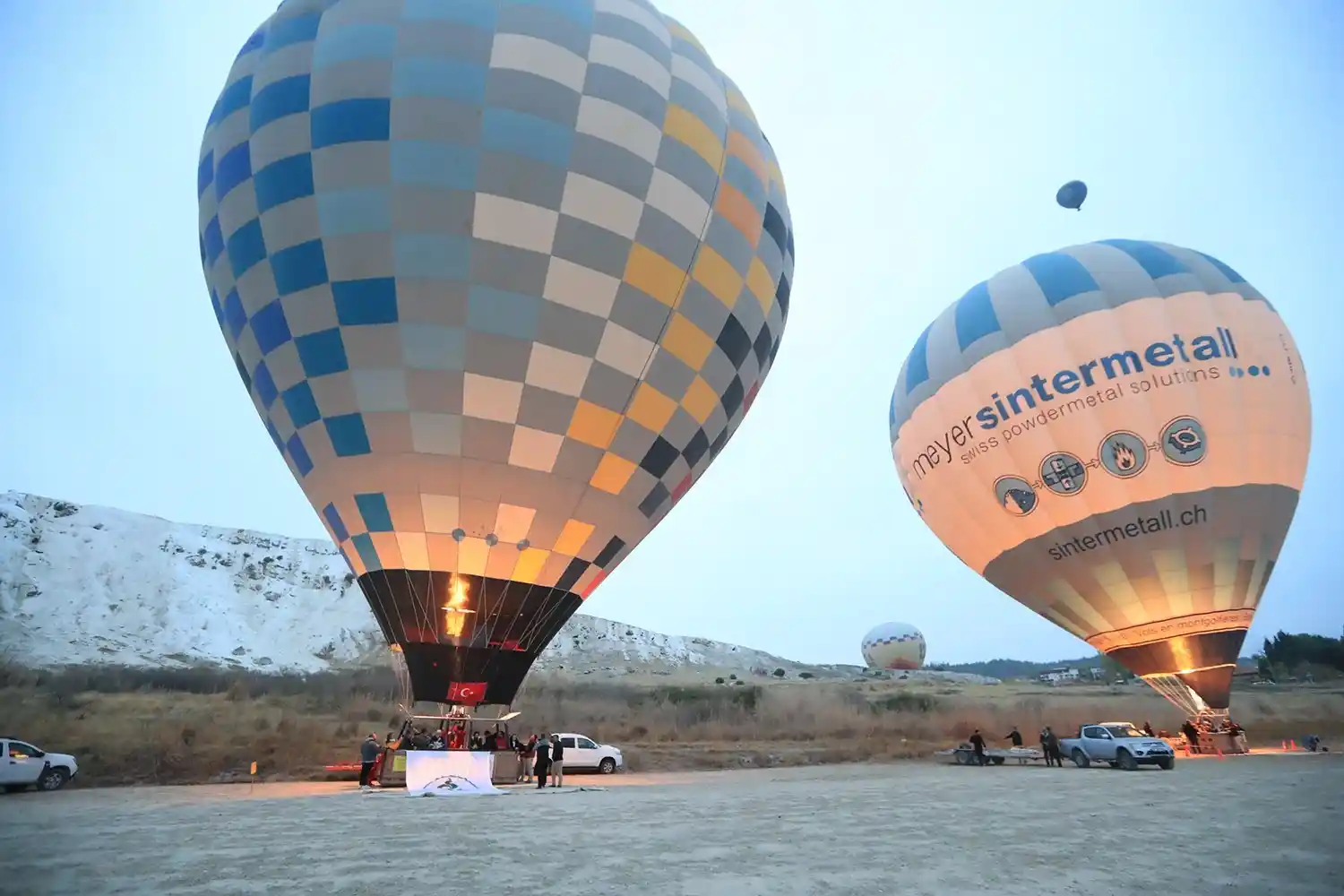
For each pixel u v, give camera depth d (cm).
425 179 1541
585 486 1658
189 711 3397
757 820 1012
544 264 1573
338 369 1558
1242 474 2216
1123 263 2416
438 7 1645
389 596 1575
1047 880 643
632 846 811
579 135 1611
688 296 1716
